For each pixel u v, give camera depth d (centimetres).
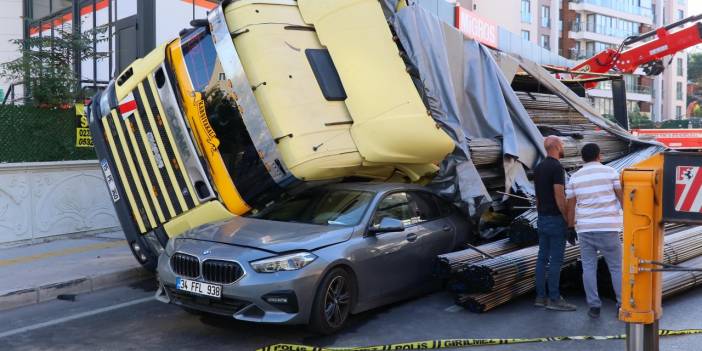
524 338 598
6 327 645
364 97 753
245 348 573
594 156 662
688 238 823
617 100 1478
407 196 738
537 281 704
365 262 635
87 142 1163
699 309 702
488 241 843
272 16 736
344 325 639
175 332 622
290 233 625
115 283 833
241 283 565
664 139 2208
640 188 418
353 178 791
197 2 1520
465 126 912
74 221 1125
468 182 796
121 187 809
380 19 808
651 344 433
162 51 758
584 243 660
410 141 754
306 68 735
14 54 1809
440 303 721
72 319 673
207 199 731
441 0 2209
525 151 923
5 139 1051
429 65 820
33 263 891
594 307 662
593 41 7575
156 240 777
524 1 6538
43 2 1788
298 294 568
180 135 737
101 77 1533
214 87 719
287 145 693
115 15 1505
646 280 421
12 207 1033
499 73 951
